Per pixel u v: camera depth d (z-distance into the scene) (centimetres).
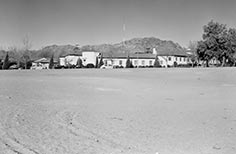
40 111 972
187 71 4091
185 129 754
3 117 841
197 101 1308
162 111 1030
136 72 4147
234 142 632
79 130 726
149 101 1298
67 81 2448
